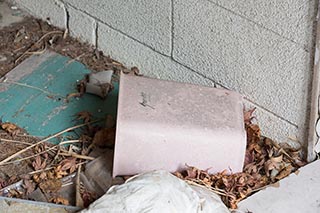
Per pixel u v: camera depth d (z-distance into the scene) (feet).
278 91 5.81
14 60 6.98
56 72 6.85
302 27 5.39
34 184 5.72
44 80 6.75
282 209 5.49
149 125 5.47
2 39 7.22
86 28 7.07
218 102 5.75
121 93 5.67
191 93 5.79
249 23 5.69
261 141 6.07
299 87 5.65
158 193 4.99
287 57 5.60
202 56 6.22
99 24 6.91
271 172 5.82
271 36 5.60
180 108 5.64
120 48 6.89
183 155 5.56
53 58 7.01
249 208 5.49
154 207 4.90
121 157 5.54
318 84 5.52
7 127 6.19
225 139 5.50
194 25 6.11
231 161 5.60
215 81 6.26
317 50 5.38
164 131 5.46
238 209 5.47
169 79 6.65
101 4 6.77
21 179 5.74
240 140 5.52
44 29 7.34
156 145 5.49
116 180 5.65
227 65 6.06
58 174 5.74
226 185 5.58
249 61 5.87
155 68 6.72
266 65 5.77
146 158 5.56
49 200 5.57
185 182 5.26
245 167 5.81
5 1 7.68
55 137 6.16
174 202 4.98
